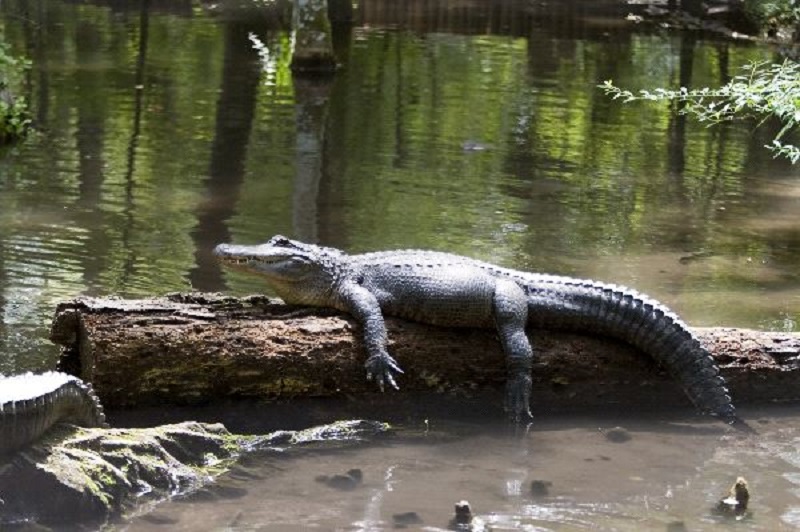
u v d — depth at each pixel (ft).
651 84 94.12
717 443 30.60
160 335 29.68
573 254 49.32
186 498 26.35
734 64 104.53
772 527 25.36
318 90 87.25
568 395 32.42
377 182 60.95
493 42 115.75
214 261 45.55
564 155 70.08
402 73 96.12
